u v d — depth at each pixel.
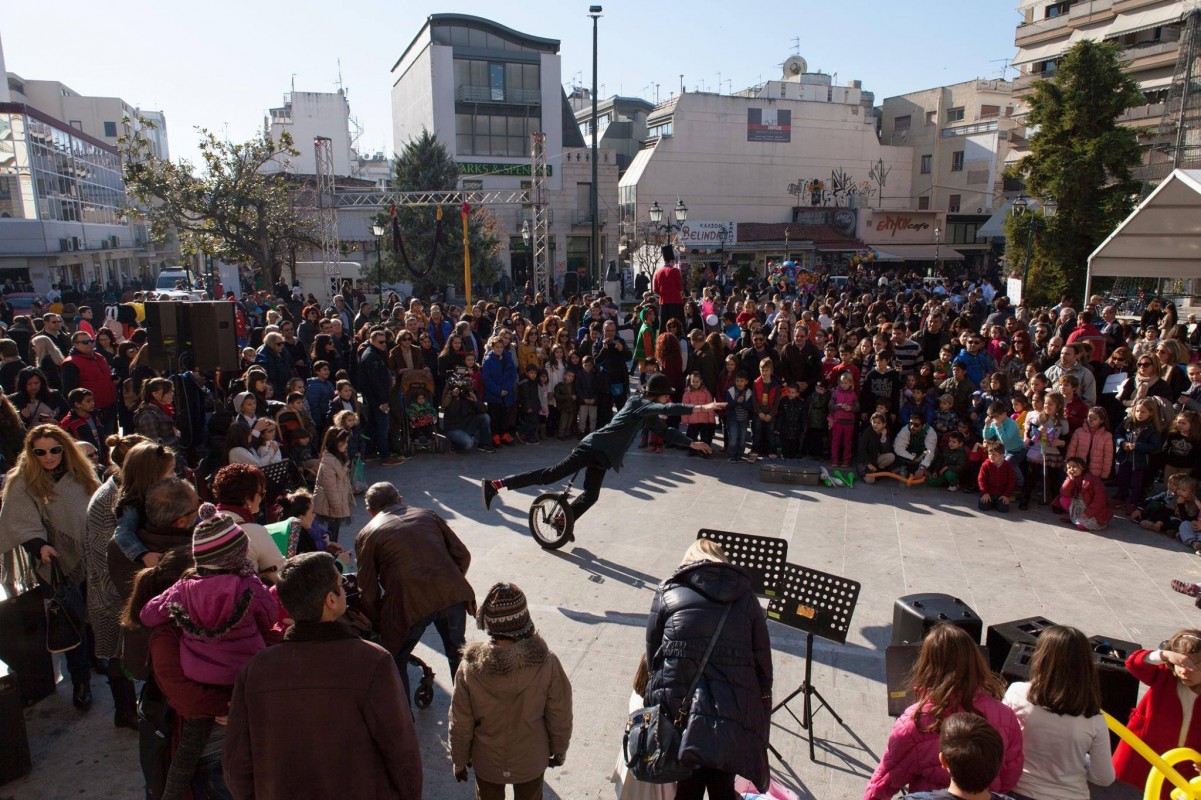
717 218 44.62
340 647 2.61
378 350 10.19
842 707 4.87
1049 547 7.54
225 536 3.10
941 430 9.50
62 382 9.53
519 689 3.23
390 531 4.37
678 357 11.40
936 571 6.93
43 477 4.61
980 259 47.34
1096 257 13.25
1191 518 7.75
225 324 8.50
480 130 41.78
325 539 5.77
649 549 7.38
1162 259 12.67
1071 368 9.81
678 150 43.34
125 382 9.38
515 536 7.70
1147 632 5.86
